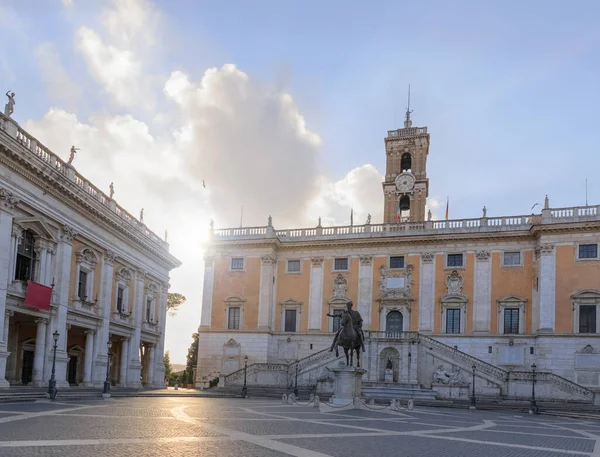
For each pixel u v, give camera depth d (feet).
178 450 45.98
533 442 66.23
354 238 222.89
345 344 114.83
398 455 49.06
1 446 43.65
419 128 253.65
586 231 193.06
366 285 220.64
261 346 222.89
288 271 232.73
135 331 178.81
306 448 50.21
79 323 144.25
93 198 146.10
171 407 99.91
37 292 123.13
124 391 145.89
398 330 214.48
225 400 141.49
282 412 96.07
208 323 232.53
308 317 225.76
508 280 204.95
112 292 165.17
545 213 198.80
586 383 184.75
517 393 177.27
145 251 185.88
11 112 117.50
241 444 51.13
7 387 111.96
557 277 194.49
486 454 52.85
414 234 216.33
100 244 154.81
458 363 187.32
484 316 204.95
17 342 136.67
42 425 58.90
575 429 92.53
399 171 253.65
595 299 188.65
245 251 234.79
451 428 80.33
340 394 112.27
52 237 131.85
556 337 190.60
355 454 48.16
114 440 50.08
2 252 112.88
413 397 176.24
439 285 212.23
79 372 161.07
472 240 211.00
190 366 320.70
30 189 122.21
